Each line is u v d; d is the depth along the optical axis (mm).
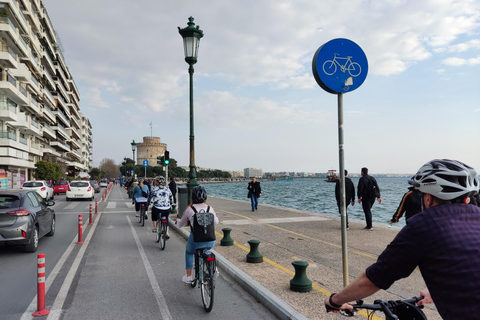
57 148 76875
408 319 1958
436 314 4281
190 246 5254
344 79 4641
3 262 7473
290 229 10656
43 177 51000
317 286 5398
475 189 1718
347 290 1870
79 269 6914
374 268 1786
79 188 26453
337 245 8305
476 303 1471
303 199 46594
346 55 4660
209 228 5090
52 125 67375
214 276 4812
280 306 4582
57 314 4621
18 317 4520
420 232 1682
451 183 1683
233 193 77312
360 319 4168
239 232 10188
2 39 35625
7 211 8047
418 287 5379
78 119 116562
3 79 34656
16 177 42500
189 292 5566
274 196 54750
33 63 45812
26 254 8219
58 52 69750
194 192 5250
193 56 12797
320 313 4340
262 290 5207
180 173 161625
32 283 6004
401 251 1715
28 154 47344
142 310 4805
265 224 11719
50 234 10734
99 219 15016
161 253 8391
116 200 27953
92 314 4645
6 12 34750
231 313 4711
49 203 10117
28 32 42375
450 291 1555
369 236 9383
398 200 42750
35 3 47312
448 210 1716
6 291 5566
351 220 12695
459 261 1560
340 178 4715
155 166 137500
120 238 10430
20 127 42750
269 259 7078
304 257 7211
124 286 5832
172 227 12336
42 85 54531
